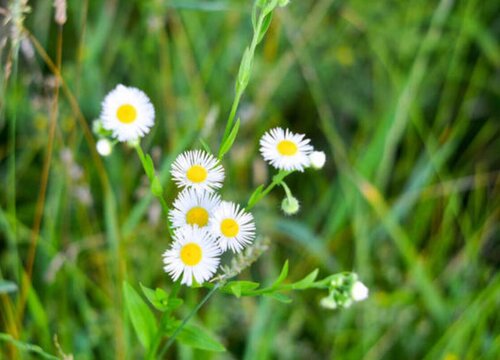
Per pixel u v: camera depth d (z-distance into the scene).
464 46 0.61
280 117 0.57
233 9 0.52
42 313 0.42
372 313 0.48
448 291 0.52
